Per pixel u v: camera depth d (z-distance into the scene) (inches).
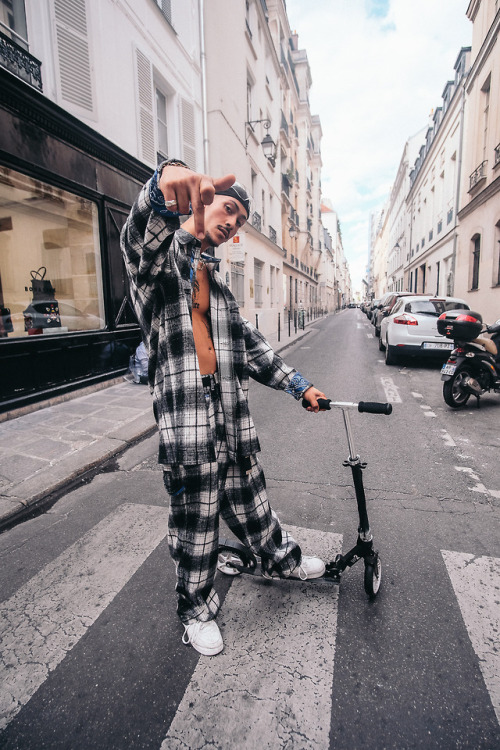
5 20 197.5
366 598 77.0
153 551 93.5
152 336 57.3
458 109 659.4
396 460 143.7
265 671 61.8
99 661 64.4
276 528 72.4
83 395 234.7
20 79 184.1
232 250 426.3
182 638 68.1
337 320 1217.4
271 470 136.9
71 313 243.6
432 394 244.8
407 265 1278.3
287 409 216.5
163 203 44.1
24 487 123.0
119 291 277.6
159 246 47.9
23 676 62.0
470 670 61.5
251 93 590.2
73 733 53.4
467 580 81.2
